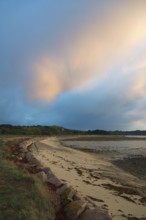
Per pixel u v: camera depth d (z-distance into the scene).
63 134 168.62
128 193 15.46
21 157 22.45
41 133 143.75
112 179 19.92
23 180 10.84
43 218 8.13
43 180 12.23
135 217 11.20
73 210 9.14
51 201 9.51
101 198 13.45
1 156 18.91
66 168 22.34
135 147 70.44
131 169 28.61
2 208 8.17
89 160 33.91
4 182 10.66
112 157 41.94
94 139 132.12
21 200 8.73
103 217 8.98
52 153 38.03
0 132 114.94
